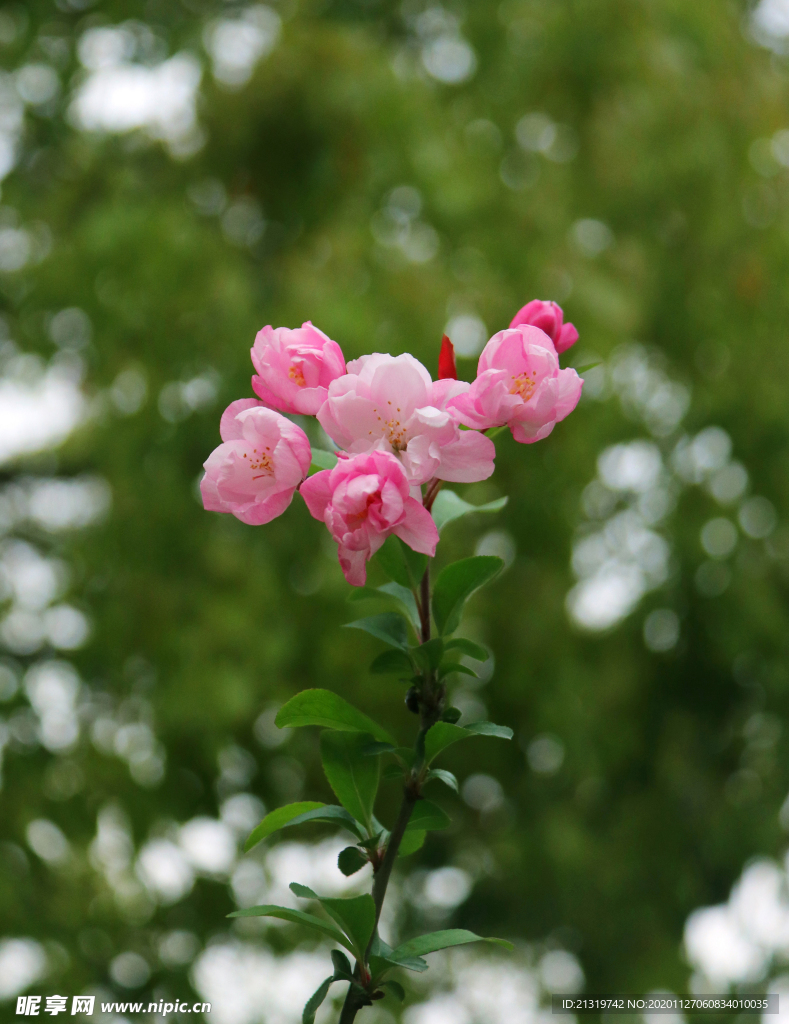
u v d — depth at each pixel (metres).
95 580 4.87
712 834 6.76
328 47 5.02
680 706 6.52
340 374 1.30
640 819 6.54
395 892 6.53
